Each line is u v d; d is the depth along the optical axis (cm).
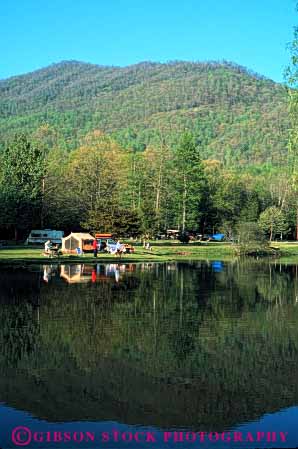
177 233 11312
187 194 10719
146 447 1200
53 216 9381
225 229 11569
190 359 1816
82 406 1401
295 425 1315
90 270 5094
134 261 6619
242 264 6662
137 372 1666
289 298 3362
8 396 1453
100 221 8306
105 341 2041
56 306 2830
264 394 1506
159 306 2919
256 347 1991
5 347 1927
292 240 13088
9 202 8400
